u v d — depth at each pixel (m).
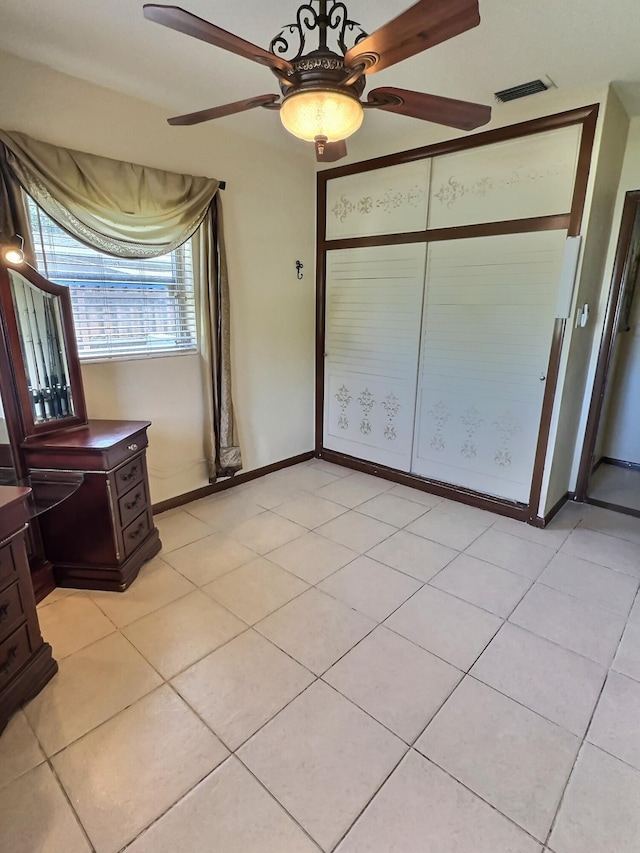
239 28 1.95
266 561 2.61
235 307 3.40
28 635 1.69
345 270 3.75
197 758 1.48
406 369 3.53
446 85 2.39
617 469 4.13
